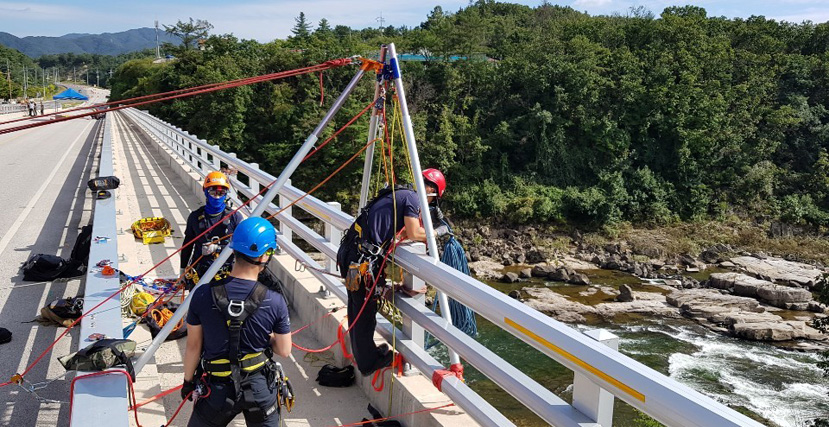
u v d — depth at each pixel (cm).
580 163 5966
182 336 510
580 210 5250
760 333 2873
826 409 2202
